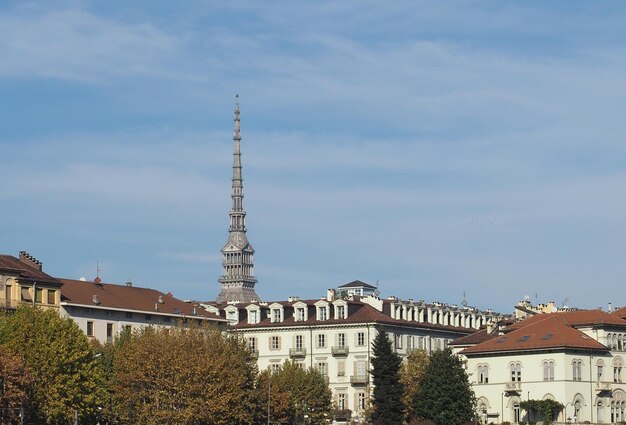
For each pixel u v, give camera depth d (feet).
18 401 553.23
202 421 632.38
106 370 652.48
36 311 613.52
